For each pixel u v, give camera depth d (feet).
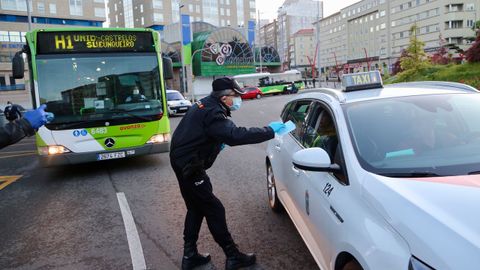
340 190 8.87
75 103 25.45
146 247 14.52
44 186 24.95
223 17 352.49
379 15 339.98
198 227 12.67
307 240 11.03
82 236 15.93
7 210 20.10
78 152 25.43
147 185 23.68
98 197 21.59
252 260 12.49
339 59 414.00
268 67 260.83
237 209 17.99
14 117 10.21
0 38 219.82
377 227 7.13
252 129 11.05
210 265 12.84
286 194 14.06
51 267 13.29
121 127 26.20
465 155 9.15
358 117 10.36
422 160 9.02
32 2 230.27
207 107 11.44
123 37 26.68
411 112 10.50
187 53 169.89
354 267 7.80
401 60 88.43
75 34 25.71
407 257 6.23
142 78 26.99
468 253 5.66
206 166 12.06
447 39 267.80
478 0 264.31
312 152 9.47
